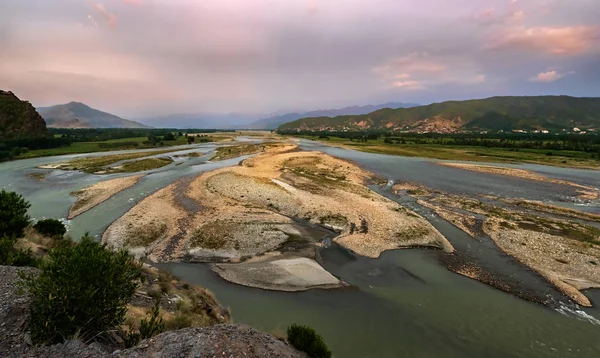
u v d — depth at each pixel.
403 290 20.58
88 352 7.71
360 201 39.84
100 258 9.40
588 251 25.94
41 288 8.57
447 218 35.03
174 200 39.50
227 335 9.44
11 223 17.91
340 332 16.11
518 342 15.61
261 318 17.08
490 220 33.94
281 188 45.75
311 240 28.47
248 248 26.28
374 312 18.05
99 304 8.92
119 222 31.12
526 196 45.69
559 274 22.48
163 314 13.87
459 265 24.16
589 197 45.28
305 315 17.59
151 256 24.75
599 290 20.44
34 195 42.91
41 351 7.73
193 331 9.37
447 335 16.08
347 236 29.27
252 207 37.19
